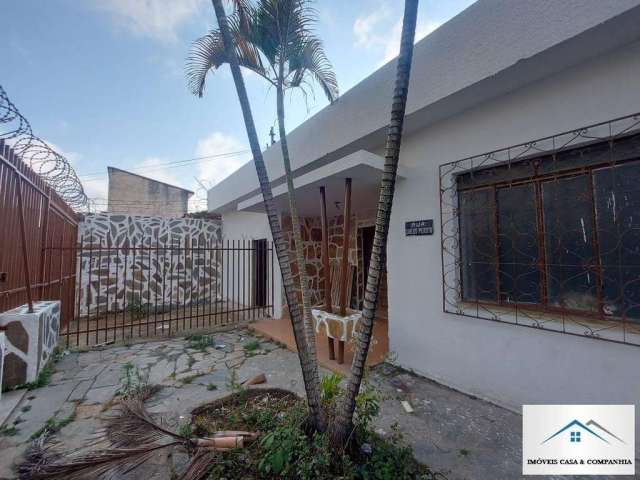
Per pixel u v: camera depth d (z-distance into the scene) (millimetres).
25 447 2307
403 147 3824
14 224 3699
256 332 5867
